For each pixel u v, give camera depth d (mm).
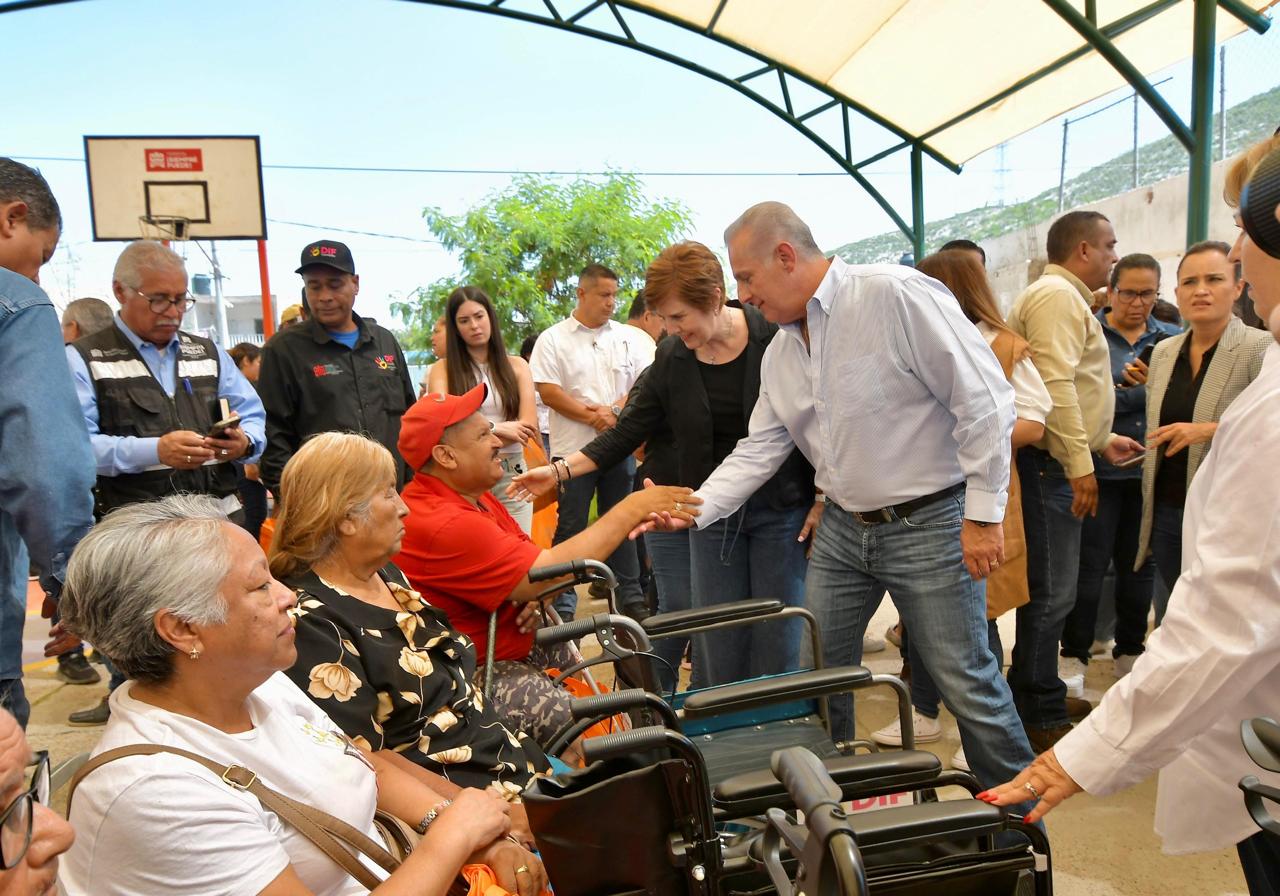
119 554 1329
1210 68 4930
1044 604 3049
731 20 7621
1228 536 1274
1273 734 1160
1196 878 2430
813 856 1003
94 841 1260
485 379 4414
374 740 1806
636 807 1437
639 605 4797
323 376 3803
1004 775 2264
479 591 2314
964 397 2104
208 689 1404
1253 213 1073
